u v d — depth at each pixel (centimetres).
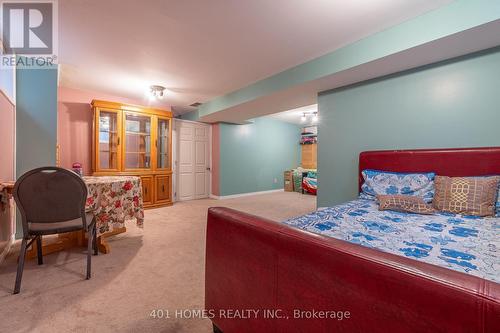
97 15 198
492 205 188
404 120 261
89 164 419
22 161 276
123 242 271
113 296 163
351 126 304
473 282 52
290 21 208
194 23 210
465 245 129
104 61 289
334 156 323
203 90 404
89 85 380
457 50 212
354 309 68
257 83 360
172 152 532
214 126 596
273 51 264
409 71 255
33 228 174
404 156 255
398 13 197
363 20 207
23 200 168
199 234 302
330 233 149
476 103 217
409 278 58
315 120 676
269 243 93
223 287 117
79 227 184
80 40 239
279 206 492
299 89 322
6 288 170
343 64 255
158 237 289
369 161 281
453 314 51
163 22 209
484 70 212
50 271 197
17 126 273
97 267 207
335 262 72
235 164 613
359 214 196
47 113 290
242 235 106
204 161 600
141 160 458
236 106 414
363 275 66
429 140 245
